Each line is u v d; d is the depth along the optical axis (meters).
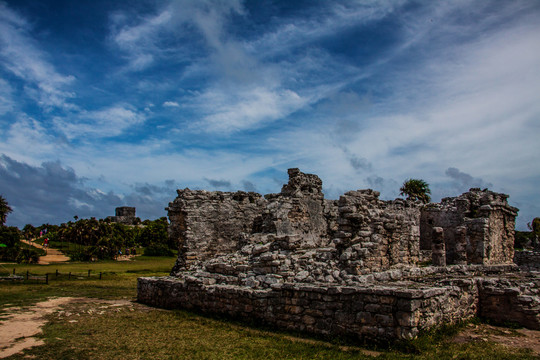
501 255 29.20
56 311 16.58
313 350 11.29
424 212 34.81
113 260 66.31
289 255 16.30
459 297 14.06
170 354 11.09
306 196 21.55
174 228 22.23
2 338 12.20
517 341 12.30
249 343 12.12
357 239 15.35
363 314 12.01
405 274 16.52
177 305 17.83
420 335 11.45
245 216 24.62
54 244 81.62
